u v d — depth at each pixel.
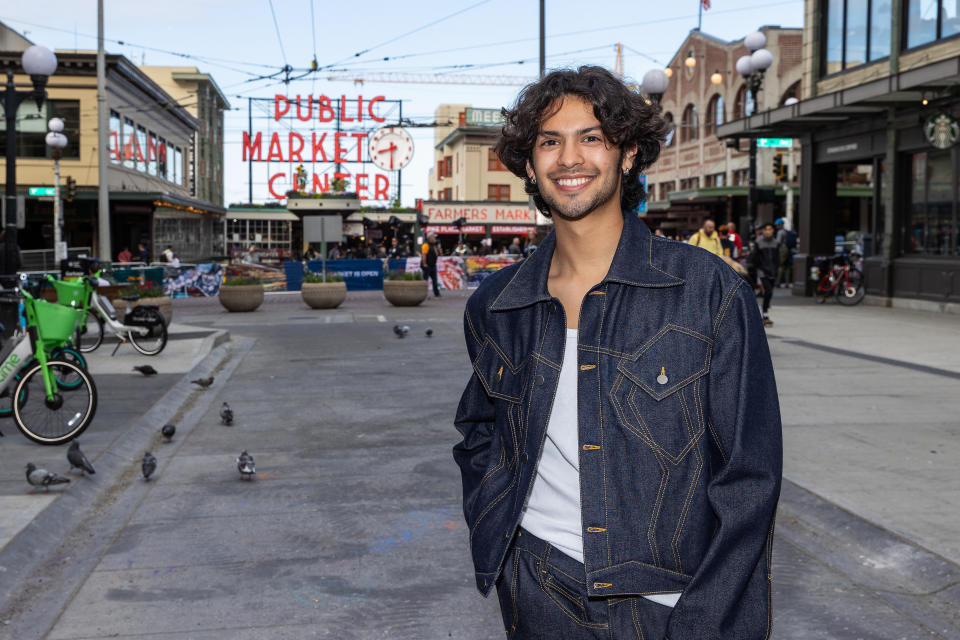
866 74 19.98
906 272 18.62
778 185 37.72
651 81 15.09
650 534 1.59
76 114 34.66
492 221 54.53
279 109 53.59
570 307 1.75
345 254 48.84
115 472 6.11
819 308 18.67
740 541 1.50
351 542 4.63
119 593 3.97
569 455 1.68
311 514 5.11
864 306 19.28
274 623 3.65
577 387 1.65
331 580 4.11
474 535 1.82
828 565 4.23
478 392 1.92
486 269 29.20
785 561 4.28
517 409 1.76
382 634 3.55
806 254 22.25
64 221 35.31
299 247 54.00
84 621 3.67
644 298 1.66
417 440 7.00
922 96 16.83
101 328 12.39
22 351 6.75
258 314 20.05
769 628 1.54
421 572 4.21
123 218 37.91
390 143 49.75
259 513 5.14
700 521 1.59
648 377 1.61
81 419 6.83
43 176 34.69
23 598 3.93
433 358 11.82
